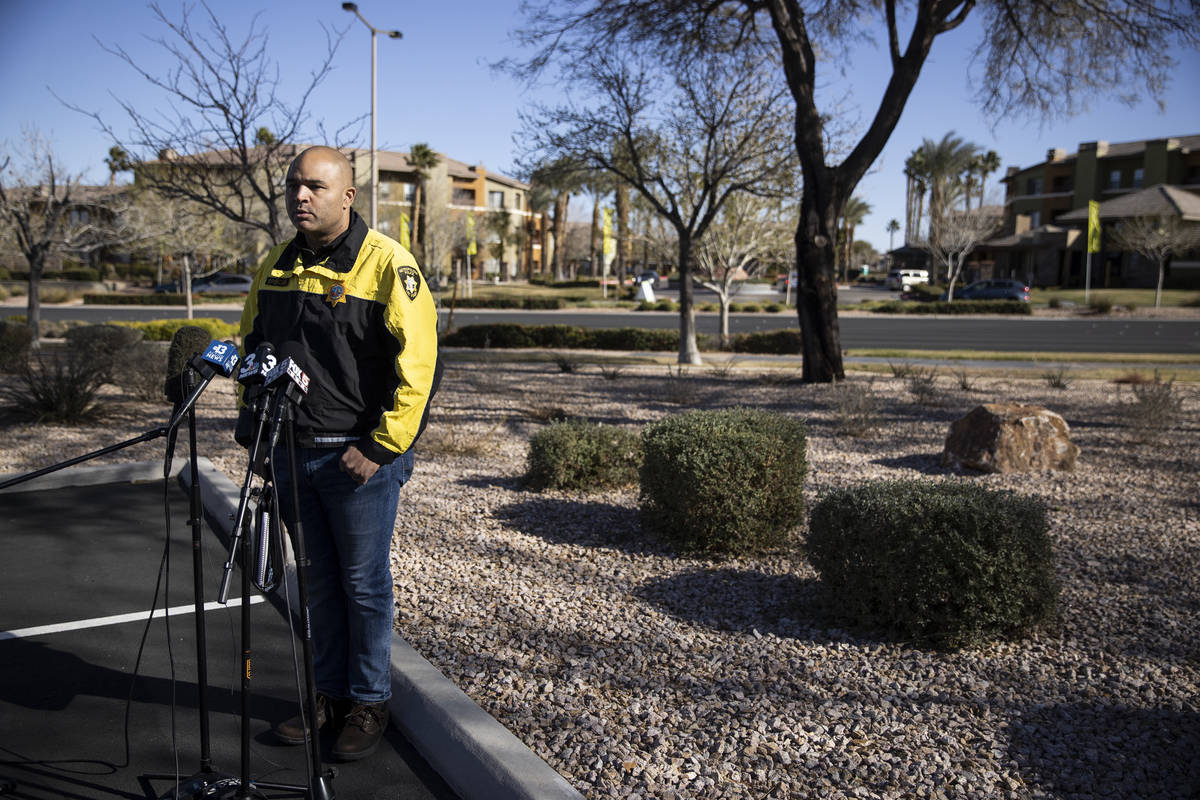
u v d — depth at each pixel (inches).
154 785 109.0
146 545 210.7
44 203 793.6
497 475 301.7
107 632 158.6
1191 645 155.3
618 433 284.7
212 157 607.8
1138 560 204.2
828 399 490.9
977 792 108.3
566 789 101.1
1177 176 2381.9
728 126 697.6
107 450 97.0
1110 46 568.7
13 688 135.9
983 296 1916.8
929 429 410.0
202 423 389.4
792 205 895.7
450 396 523.5
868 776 111.9
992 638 157.5
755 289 2338.8
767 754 117.1
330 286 106.7
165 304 1856.5
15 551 204.7
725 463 204.7
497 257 3127.5
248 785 98.5
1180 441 375.6
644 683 139.3
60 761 114.3
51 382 387.5
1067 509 255.4
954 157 2303.2
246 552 90.9
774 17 555.2
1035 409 321.7
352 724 118.3
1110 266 2245.3
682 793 107.5
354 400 108.3
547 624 164.1
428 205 2356.1
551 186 773.9
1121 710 130.9
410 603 173.3
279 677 140.9
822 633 162.6
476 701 131.5
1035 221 2709.2
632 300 2118.6
